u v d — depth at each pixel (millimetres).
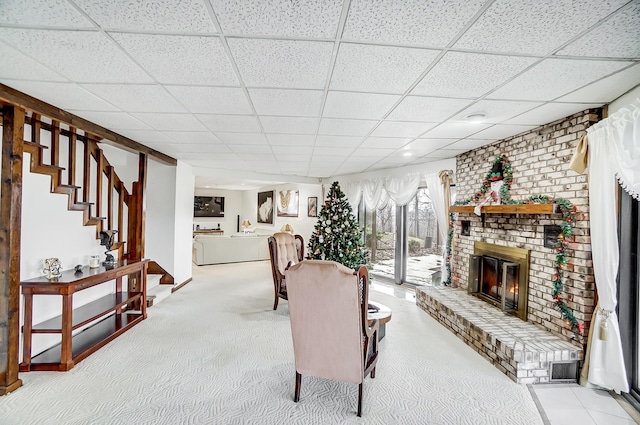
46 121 2791
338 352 2102
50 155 3002
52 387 2352
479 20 1367
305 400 2260
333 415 2098
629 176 2021
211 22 1404
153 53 1697
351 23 1400
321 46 1604
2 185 2256
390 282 6121
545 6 1263
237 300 4758
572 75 1903
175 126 3164
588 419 2096
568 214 2631
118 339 3248
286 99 2365
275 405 2195
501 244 3545
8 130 2248
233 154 4727
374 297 5051
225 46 1614
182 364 2742
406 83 2049
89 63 1820
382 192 6184
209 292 5207
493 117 2723
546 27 1413
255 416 2072
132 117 2875
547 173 2906
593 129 2346
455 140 3574
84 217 3420
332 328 2090
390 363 2846
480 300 3834
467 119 2785
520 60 1727
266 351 3029
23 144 2408
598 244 2332
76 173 3414
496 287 3623
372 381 2537
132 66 1854
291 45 1598
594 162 2340
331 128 3160
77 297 3336
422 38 1520
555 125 2822
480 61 1743
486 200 3574
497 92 2184
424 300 4254
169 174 5223
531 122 2857
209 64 1819
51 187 2945
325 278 2043
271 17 1362
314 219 7875
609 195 2242
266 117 2826
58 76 2002
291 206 8703
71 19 1388
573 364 2553
